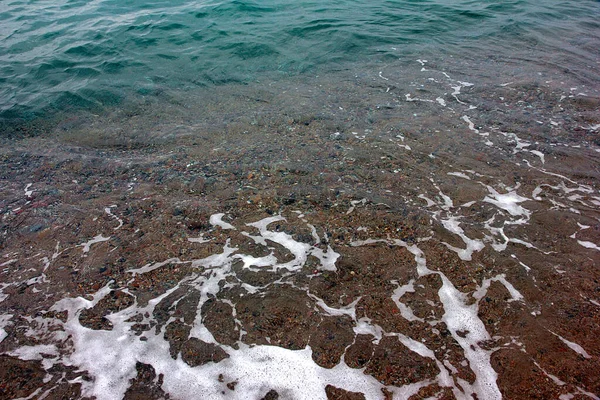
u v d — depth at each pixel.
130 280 4.19
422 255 4.43
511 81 8.21
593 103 7.34
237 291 4.07
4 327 3.72
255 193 5.42
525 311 3.79
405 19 11.80
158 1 14.62
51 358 3.47
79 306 3.93
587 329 3.59
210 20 12.27
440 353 3.46
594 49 9.62
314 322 3.75
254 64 9.45
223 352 3.52
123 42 10.77
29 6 14.40
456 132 6.62
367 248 4.54
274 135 6.80
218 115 7.54
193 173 5.88
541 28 10.87
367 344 3.55
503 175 5.65
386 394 3.18
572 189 5.38
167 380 3.31
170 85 8.64
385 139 6.50
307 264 4.36
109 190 5.59
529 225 4.79
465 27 11.16
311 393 3.20
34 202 5.37
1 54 10.30
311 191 5.42
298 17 12.26
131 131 7.11
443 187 5.45
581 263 4.27
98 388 3.25
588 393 3.11
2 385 3.25
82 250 4.57
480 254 4.41
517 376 3.26
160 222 4.95
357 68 9.12
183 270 4.32
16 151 6.61
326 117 7.25
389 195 5.32
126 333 3.68
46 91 8.44
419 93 7.92
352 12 12.55
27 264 4.39
